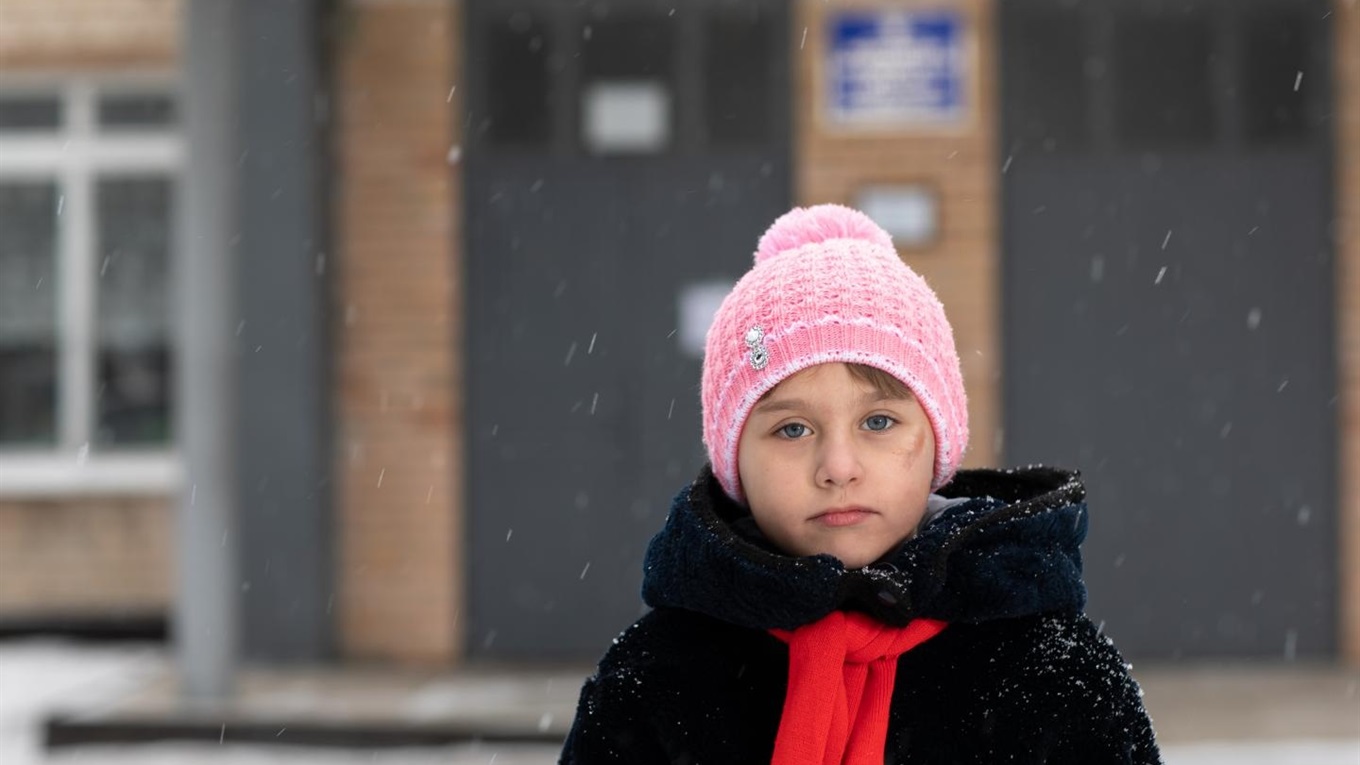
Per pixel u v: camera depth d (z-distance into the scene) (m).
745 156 11.16
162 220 13.07
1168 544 11.09
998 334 11.03
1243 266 11.09
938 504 2.49
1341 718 9.30
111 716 9.25
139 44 12.77
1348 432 10.98
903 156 11.03
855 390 2.29
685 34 11.20
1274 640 11.02
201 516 9.65
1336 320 11.03
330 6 11.08
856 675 2.28
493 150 11.27
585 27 11.23
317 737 9.11
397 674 10.77
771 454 2.32
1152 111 11.10
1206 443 11.07
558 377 11.26
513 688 10.22
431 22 11.18
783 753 2.21
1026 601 2.25
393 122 11.20
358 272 11.22
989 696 2.26
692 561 2.28
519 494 11.27
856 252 2.40
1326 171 11.05
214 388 9.60
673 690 2.33
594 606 11.22
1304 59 11.07
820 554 2.21
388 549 11.17
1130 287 11.09
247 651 11.02
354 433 11.20
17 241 13.14
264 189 10.94
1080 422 11.07
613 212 11.24
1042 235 11.08
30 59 12.80
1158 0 11.07
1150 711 9.58
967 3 11.02
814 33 11.06
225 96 9.58
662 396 11.22
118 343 13.10
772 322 2.34
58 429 13.10
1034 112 11.07
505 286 11.27
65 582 12.88
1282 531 11.05
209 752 9.10
